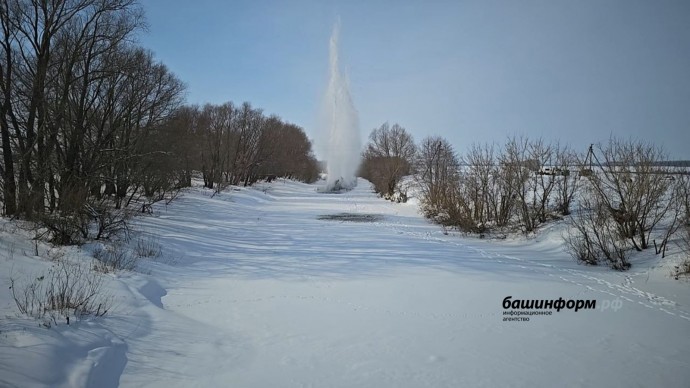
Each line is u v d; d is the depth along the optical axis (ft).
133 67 64.69
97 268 33.40
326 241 60.03
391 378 18.78
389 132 169.89
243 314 27.45
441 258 46.70
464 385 18.17
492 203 72.02
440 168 103.81
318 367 19.83
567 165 66.44
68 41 56.75
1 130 47.24
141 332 23.04
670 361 20.54
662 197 46.09
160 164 89.04
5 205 45.65
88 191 49.88
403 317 27.07
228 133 172.14
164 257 43.73
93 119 65.00
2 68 49.11
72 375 17.02
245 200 128.88
